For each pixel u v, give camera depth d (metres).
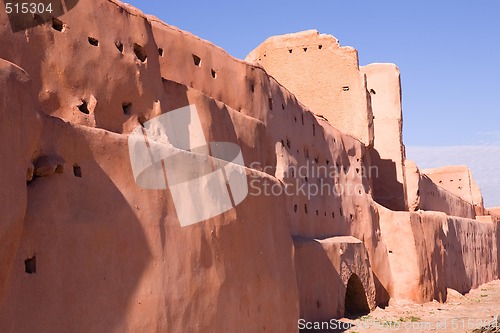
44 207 6.80
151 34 10.73
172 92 11.17
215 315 9.10
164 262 8.27
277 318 11.19
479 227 31.64
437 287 22.95
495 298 24.89
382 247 21.53
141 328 7.68
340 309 16.81
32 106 6.64
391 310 19.64
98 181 7.60
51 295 6.67
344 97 23.61
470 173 42.34
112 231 7.59
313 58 24.00
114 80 9.70
